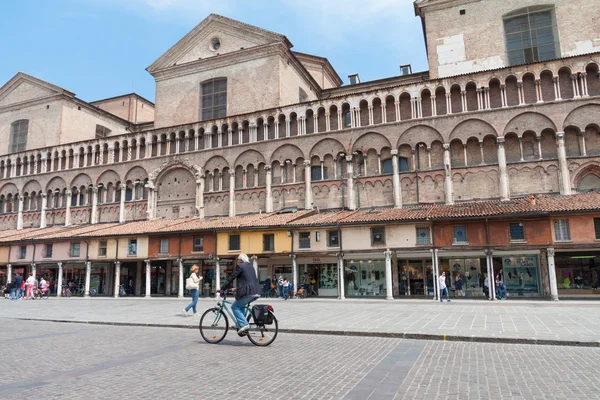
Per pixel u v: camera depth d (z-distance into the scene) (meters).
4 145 65.56
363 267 38.41
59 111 61.78
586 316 19.48
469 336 14.26
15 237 52.03
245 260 14.29
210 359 11.58
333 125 45.31
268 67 50.56
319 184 44.06
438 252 34.16
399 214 35.12
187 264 45.59
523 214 30.41
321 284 39.72
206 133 50.25
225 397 8.12
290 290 38.16
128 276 48.94
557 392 8.23
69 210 56.66
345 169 43.38
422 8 46.69
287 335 16.14
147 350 13.08
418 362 11.04
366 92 43.62
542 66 38.22
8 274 49.94
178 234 42.00
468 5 45.03
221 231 39.97
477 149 39.41
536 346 13.10
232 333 16.41
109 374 10.02
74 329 18.69
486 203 35.47
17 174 62.03
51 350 13.33
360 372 10.00
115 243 44.97
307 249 36.56
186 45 55.94
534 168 37.12
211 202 48.91
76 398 8.17
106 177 55.31
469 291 34.97
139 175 53.31
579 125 36.47
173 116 55.03
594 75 37.47
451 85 40.78
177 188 51.22
